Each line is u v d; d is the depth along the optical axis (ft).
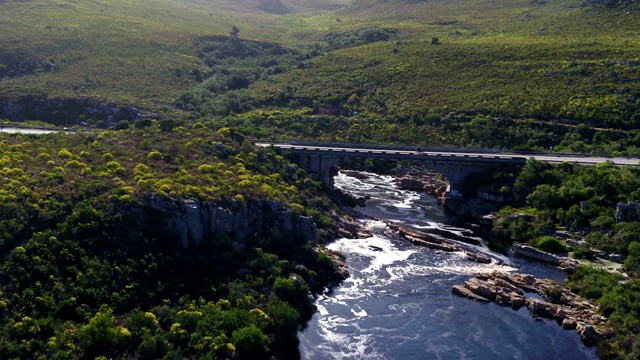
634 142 559.38
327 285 360.07
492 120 626.23
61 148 402.31
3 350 245.04
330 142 559.79
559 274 380.99
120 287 295.89
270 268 342.64
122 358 258.37
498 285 356.79
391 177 612.70
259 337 280.10
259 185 407.85
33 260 285.02
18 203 311.27
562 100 632.38
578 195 453.17
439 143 608.19
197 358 268.00
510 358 293.02
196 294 311.68
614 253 396.78
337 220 446.19
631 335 297.74
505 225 452.35
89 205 323.98
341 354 292.40
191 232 339.77
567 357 293.84
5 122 590.55
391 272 379.55
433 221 479.82
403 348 299.17
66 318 272.92
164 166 392.68
